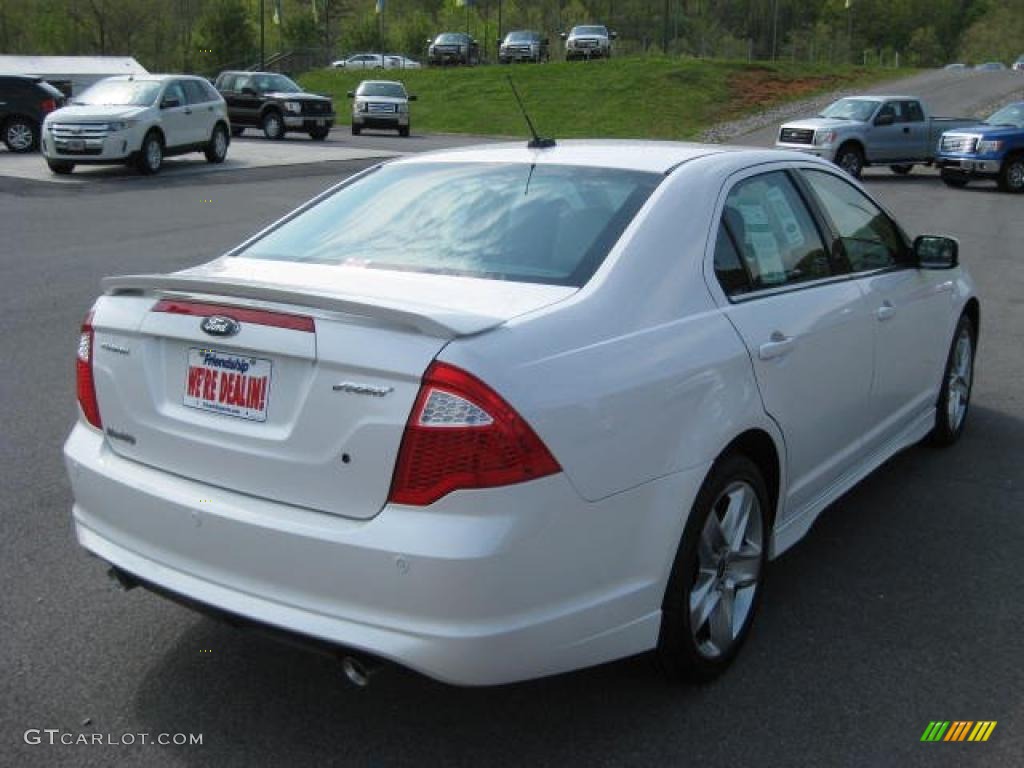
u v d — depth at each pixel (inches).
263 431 119.0
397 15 4419.3
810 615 159.2
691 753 125.0
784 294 157.1
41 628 152.4
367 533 110.3
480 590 108.4
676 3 3914.9
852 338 170.9
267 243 159.2
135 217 618.2
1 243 511.5
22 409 256.2
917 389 207.9
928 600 164.4
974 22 5201.8
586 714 132.8
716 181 153.3
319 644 113.7
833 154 963.3
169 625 154.6
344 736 128.0
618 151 164.1
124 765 121.8
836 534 189.5
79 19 3152.1
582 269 132.8
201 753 124.3
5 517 191.5
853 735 129.0
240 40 2849.4
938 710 134.5
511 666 111.7
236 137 1315.2
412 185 164.2
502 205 150.3
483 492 108.4
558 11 4269.2
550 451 112.0
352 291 130.4
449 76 2110.0
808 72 2014.0
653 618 126.6
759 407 142.5
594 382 118.4
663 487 125.5
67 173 840.3
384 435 110.5
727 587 141.8
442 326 110.4
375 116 1434.5
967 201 813.9
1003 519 196.4
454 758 123.9
